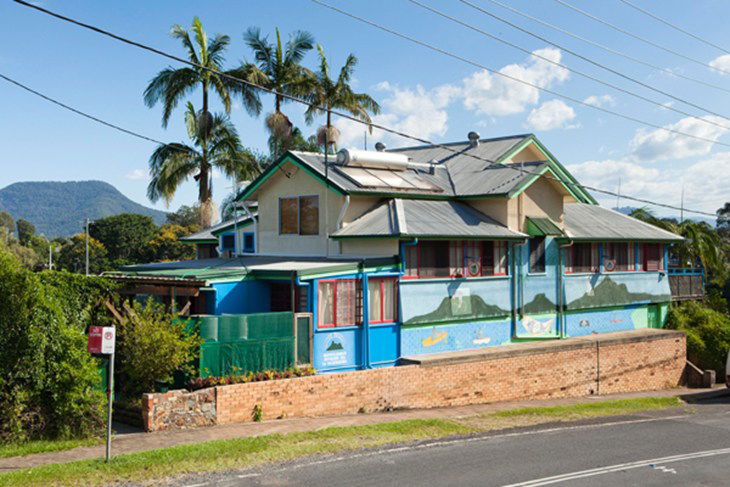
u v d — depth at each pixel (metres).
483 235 20.81
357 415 16.66
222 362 15.80
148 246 66.94
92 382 13.84
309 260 20.81
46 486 9.96
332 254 21.11
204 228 31.00
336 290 18.09
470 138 27.05
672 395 23.73
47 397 13.46
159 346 14.95
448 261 20.64
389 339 19.20
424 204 21.80
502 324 22.22
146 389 15.41
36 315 13.30
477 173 24.12
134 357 15.08
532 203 23.25
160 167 30.52
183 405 14.38
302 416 16.09
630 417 18.08
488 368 20.11
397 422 15.62
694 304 30.22
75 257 68.88
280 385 15.77
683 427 16.64
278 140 35.03
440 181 24.00
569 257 24.56
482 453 13.01
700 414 18.97
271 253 23.19
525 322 22.86
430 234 19.42
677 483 11.40
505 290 22.22
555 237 23.84
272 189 23.17
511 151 24.70
